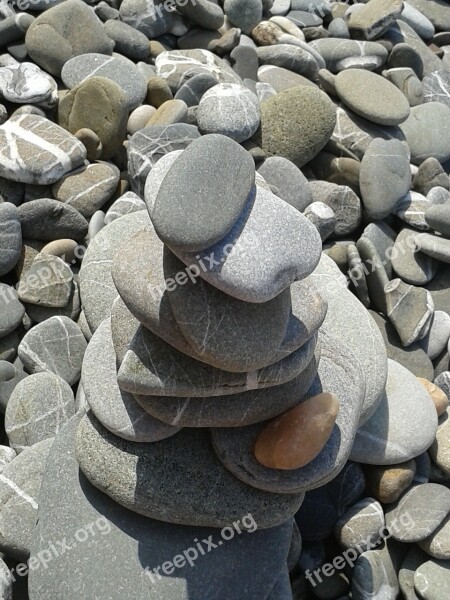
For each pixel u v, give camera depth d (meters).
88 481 0.46
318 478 0.43
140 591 0.42
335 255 0.71
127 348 0.42
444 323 0.69
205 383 0.40
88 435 0.45
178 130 0.70
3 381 0.57
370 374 0.54
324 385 0.47
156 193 0.37
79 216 0.64
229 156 0.36
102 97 0.71
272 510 0.44
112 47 0.81
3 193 0.66
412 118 0.88
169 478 0.44
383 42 0.96
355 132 0.82
